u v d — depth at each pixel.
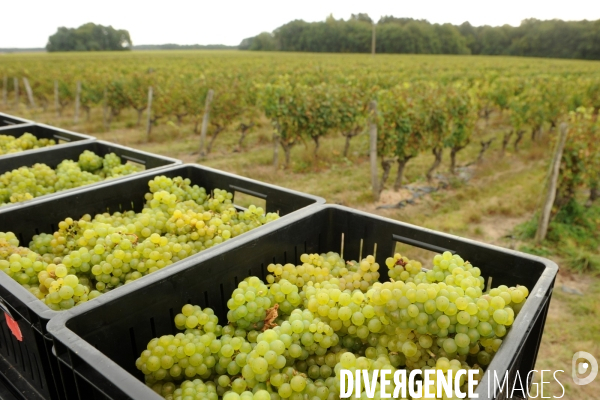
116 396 1.12
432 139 8.03
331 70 20.92
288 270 2.01
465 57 51.25
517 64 33.78
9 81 23.52
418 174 8.95
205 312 1.70
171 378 1.57
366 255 2.30
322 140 12.09
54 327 1.30
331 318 1.65
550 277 1.63
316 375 1.64
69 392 1.32
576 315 4.15
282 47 76.06
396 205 7.15
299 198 2.60
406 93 8.24
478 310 1.43
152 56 53.66
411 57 47.97
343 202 7.25
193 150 11.41
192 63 32.28
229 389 1.57
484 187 7.86
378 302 1.51
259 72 19.72
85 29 87.00
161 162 3.37
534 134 11.86
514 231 6.10
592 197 7.02
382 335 1.63
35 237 2.42
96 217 2.62
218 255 1.82
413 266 1.95
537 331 1.62
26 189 3.13
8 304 1.59
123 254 2.07
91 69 23.36
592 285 4.71
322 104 9.27
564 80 14.62
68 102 19.81
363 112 10.21
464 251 1.97
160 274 1.64
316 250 2.35
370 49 65.88
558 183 6.25
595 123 6.06
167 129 13.92
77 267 2.08
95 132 14.06
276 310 1.77
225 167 9.49
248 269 1.98
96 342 1.45
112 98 14.30
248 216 2.64
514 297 1.56
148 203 2.93
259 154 10.77
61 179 3.24
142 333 1.59
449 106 8.22
